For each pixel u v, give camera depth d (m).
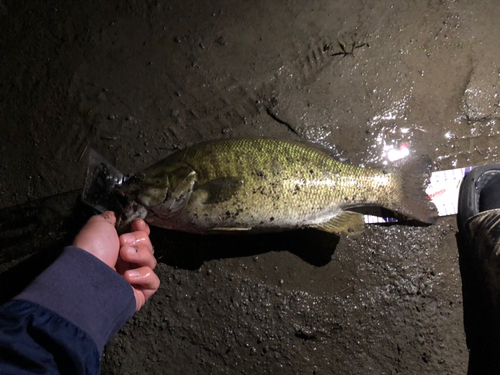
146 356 0.49
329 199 0.46
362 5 0.57
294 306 0.50
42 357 0.28
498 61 0.55
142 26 0.57
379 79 0.55
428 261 0.51
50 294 0.30
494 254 0.48
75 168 0.53
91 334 0.30
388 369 0.49
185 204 0.45
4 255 0.51
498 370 0.48
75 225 0.52
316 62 0.56
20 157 0.54
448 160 0.53
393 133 0.54
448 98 0.54
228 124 0.55
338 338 0.50
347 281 0.51
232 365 0.49
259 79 0.55
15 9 0.58
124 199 0.46
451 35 0.56
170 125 0.55
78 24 0.57
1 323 0.28
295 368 0.49
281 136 0.54
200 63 0.56
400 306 0.50
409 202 0.48
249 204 0.45
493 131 0.53
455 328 0.50
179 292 0.51
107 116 0.55
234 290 0.51
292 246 0.52
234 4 0.58
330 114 0.55
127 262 0.42
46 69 0.56
